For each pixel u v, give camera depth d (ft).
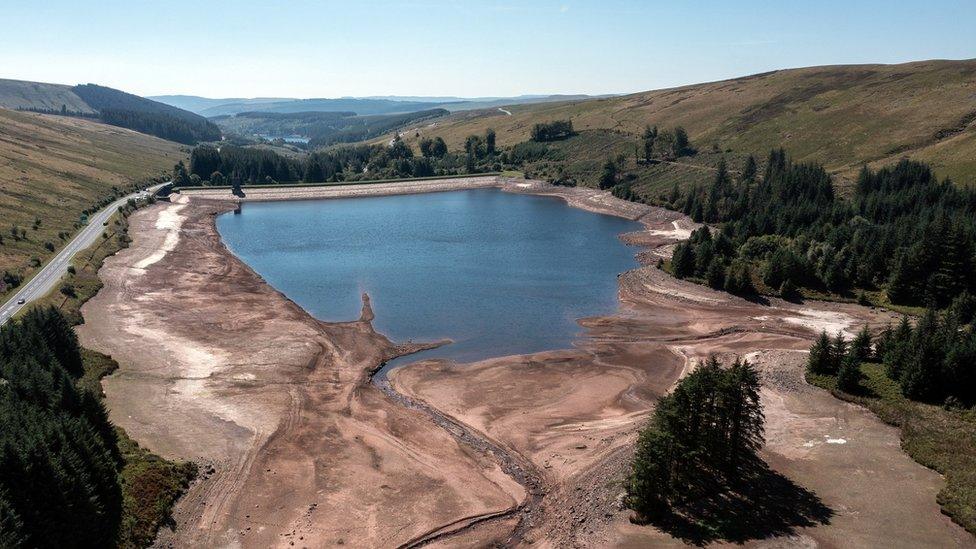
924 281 331.77
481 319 331.57
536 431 214.69
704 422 170.19
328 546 156.56
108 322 300.81
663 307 352.49
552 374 262.26
